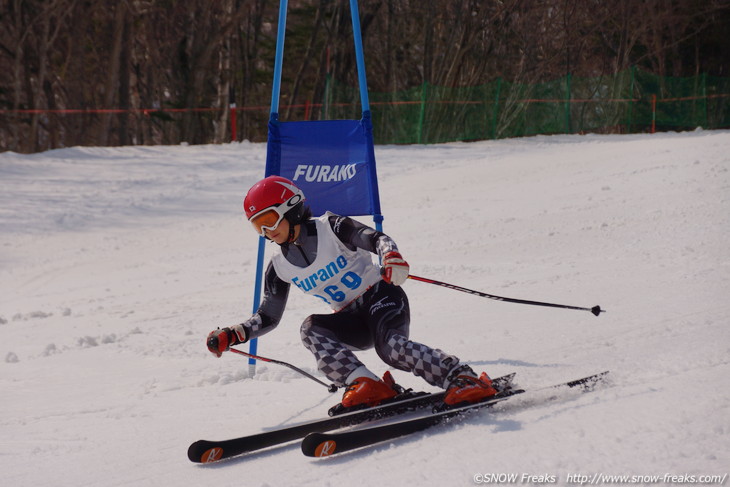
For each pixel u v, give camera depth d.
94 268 15.68
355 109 40.75
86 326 10.68
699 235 12.62
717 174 18.30
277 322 5.42
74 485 4.50
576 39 55.72
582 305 8.48
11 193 23.59
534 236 14.55
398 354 4.93
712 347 5.92
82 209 21.70
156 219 20.56
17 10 41.03
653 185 18.28
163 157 30.58
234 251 16.27
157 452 5.00
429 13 50.38
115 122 43.94
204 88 50.03
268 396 6.33
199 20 45.47
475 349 7.02
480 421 4.59
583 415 4.40
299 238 5.03
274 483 4.11
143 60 49.06
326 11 48.31
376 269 5.25
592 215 15.88
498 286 10.41
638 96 47.22
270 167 7.10
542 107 44.16
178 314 11.00
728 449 3.56
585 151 27.53
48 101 45.09
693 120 47.22
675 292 8.59
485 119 42.00
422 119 39.56
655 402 4.46
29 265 16.33
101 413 6.21
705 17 58.62
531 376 5.81
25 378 7.92
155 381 7.27
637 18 56.56
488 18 50.69
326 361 5.02
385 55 51.84
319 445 4.17
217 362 7.89
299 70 48.84
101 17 45.44
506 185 21.66
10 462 5.06
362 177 7.03
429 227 16.66
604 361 5.96
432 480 3.75
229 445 4.57
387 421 4.93
